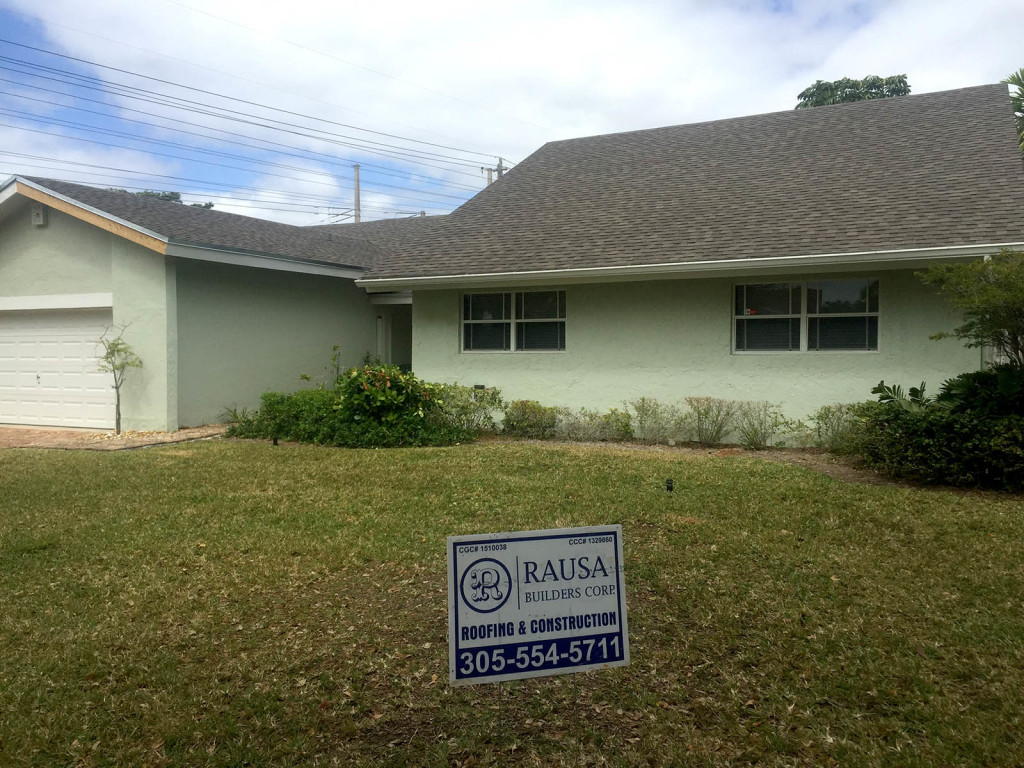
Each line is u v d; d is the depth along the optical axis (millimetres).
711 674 3953
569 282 11945
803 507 7004
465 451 10445
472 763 3230
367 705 3652
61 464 9695
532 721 3561
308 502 7453
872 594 4910
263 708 3613
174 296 12734
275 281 15188
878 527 6371
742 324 11430
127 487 8227
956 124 12984
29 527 6609
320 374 16453
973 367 10078
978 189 10641
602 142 16891
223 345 13922
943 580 5133
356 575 5367
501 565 3131
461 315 13211
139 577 5324
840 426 10406
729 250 10797
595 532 3268
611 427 11773
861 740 3324
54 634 4391
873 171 12102
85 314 13477
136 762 3188
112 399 13219
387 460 9719
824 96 25891
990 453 7641
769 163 13516
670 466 9070
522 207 14344
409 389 11797
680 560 5574
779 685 3809
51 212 13523
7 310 14086
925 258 9570
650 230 12109
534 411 12086
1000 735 3334
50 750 3270
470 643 3070
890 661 4008
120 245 12891
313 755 3262
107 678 3893
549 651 3170
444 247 13406
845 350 10828
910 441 8070
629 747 3340
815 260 10117
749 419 11023
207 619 4602
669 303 11781
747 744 3328
